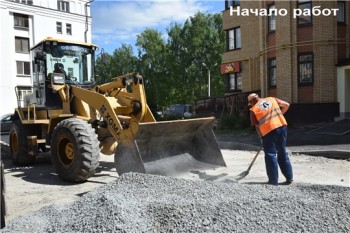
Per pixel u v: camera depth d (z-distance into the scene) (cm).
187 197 437
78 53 962
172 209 393
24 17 3747
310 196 431
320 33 1781
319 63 1786
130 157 658
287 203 405
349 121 1645
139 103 770
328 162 866
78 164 708
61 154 753
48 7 3906
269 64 2011
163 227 370
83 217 394
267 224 367
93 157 715
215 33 5072
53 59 925
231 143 1248
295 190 463
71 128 722
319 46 1784
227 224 366
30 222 409
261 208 395
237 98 2266
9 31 3597
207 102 2508
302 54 1839
